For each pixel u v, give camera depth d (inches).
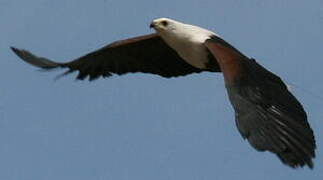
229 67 575.8
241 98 553.6
